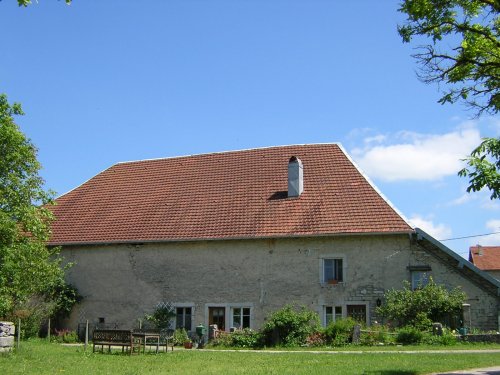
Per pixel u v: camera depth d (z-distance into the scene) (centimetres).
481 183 1195
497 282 2564
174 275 2962
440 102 1324
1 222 2106
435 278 2647
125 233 3089
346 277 2723
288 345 2427
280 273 2805
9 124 2372
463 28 1272
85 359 1873
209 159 3491
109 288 3061
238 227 2905
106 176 3616
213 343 2595
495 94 1282
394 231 2664
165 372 1506
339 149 3256
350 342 2397
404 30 1302
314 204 2903
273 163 3288
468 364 1549
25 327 2795
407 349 2133
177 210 3145
